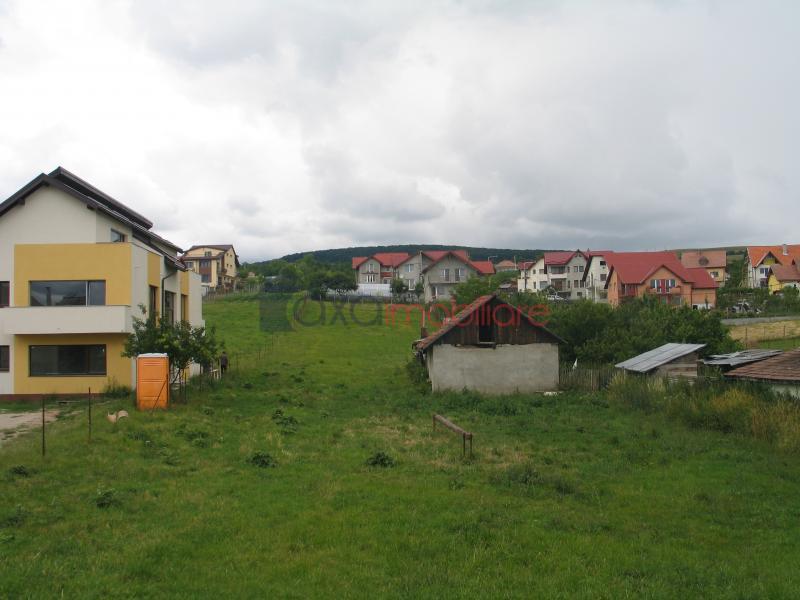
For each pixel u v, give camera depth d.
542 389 30.11
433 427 20.17
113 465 13.86
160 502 11.44
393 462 14.86
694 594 8.11
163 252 35.81
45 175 28.30
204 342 25.48
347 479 13.38
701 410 20.47
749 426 18.44
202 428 18.81
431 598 7.82
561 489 12.91
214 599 7.70
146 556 8.95
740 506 11.89
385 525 10.43
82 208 28.94
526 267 104.25
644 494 12.65
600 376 29.22
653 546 9.81
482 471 14.33
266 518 10.69
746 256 99.00
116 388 27.31
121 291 27.83
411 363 36.00
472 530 10.27
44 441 14.70
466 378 29.77
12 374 27.28
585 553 9.44
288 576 8.44
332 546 9.53
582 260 99.88
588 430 20.05
